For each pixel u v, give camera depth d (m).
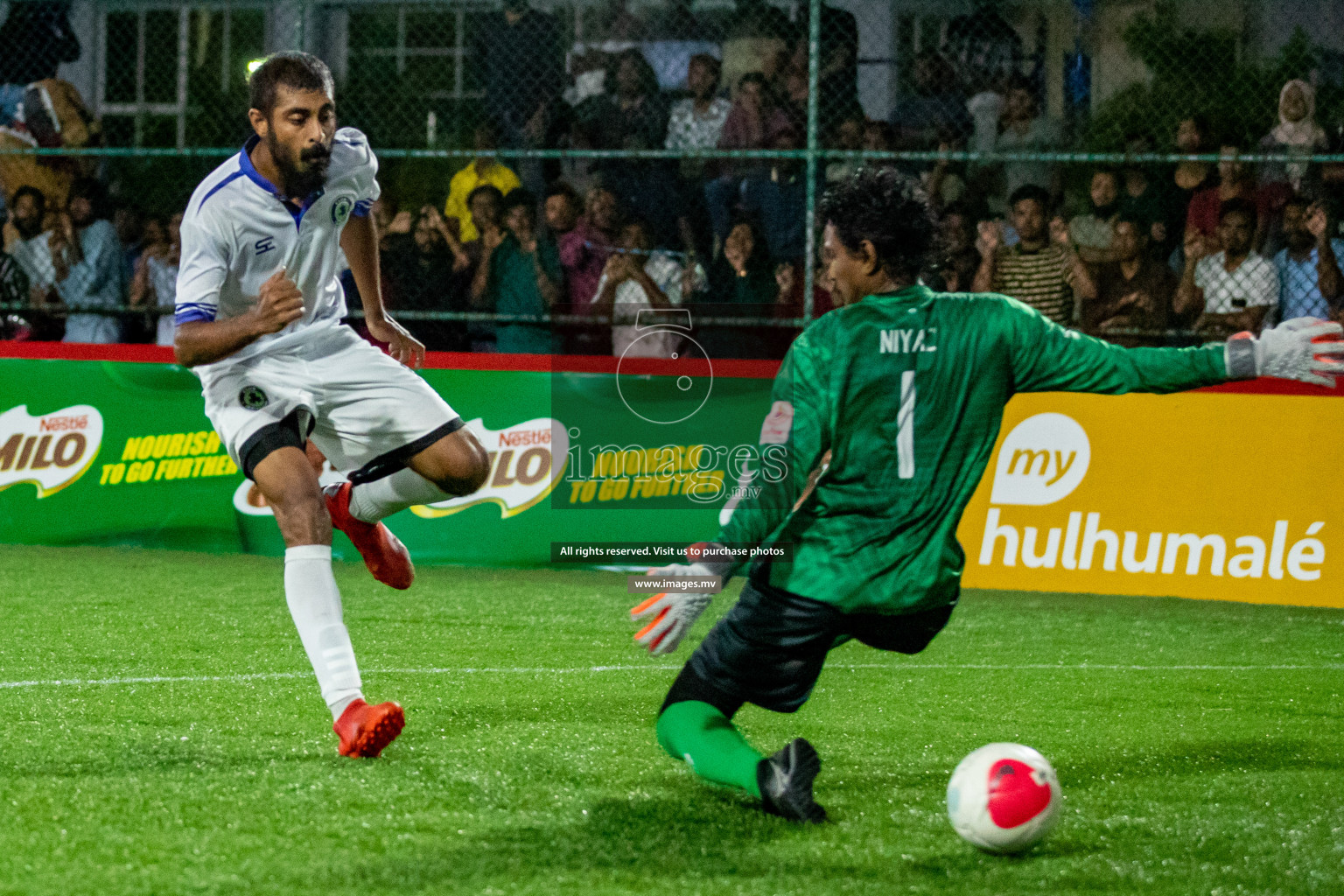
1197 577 19.34
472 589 19.34
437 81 30.14
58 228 27.41
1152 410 19.73
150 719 11.57
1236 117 27.33
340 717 10.27
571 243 25.50
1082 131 28.08
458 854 8.17
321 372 11.59
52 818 8.73
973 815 8.23
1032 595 19.50
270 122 10.60
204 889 7.53
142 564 20.61
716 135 27.20
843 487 8.61
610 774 10.03
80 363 22.67
